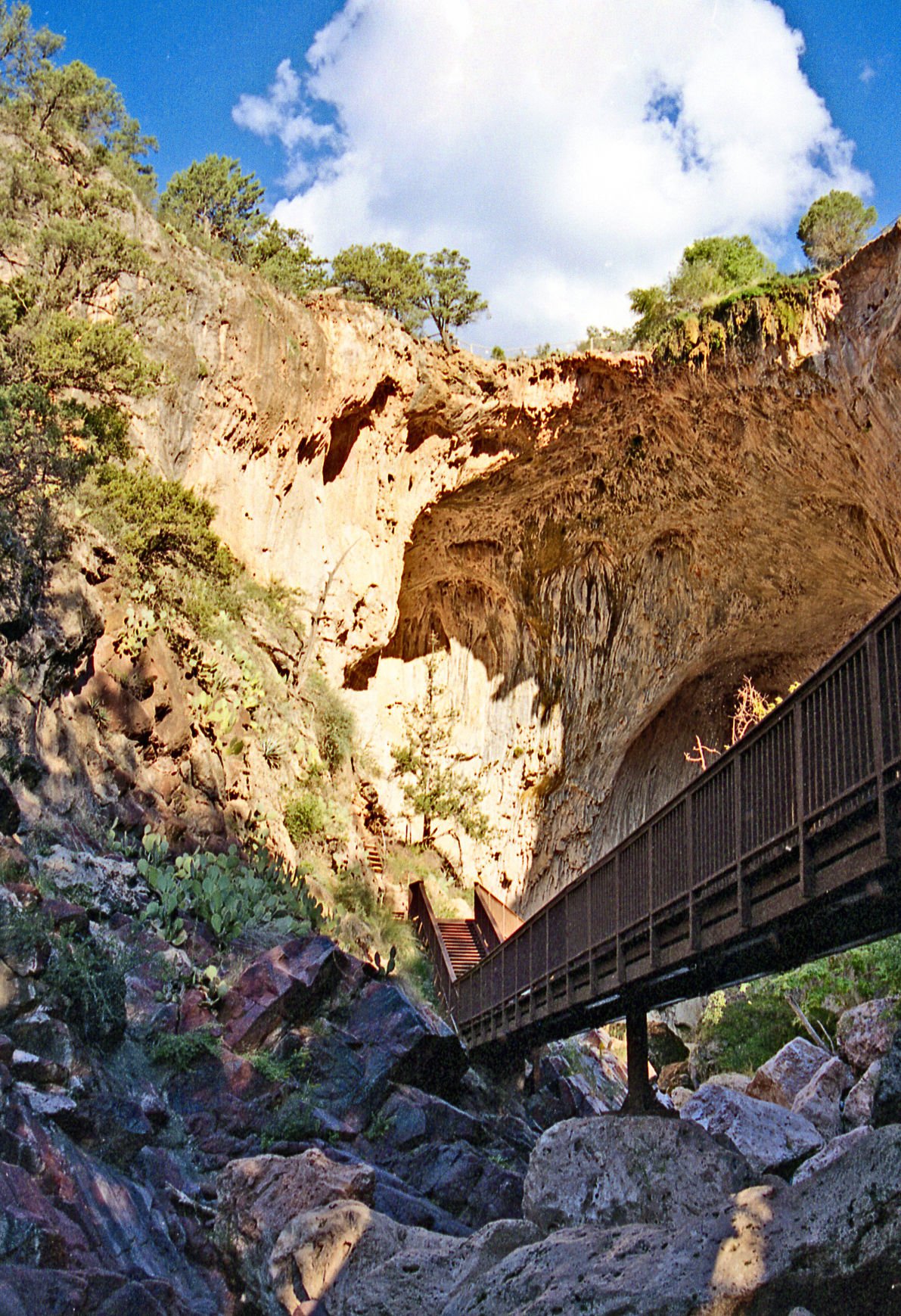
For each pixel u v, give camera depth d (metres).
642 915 12.45
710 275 35.59
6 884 12.56
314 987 15.75
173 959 14.96
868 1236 6.62
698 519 36.94
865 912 9.34
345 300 30.59
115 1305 7.95
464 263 34.47
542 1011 16.27
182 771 20.02
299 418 28.83
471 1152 14.26
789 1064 19.88
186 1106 13.06
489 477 34.78
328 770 27.83
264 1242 10.02
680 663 40.12
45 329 19.47
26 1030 10.83
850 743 8.34
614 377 33.25
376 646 32.19
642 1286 7.14
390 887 29.92
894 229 28.16
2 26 25.89
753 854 9.69
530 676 39.31
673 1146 10.88
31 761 15.64
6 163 22.61
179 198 38.09
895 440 29.02
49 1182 9.03
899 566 32.22
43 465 17.88
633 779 41.81
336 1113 14.52
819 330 30.19
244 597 25.92
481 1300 8.16
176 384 25.42
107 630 19.28
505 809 37.91
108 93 27.12
